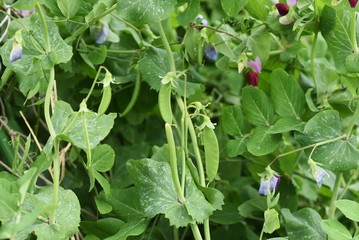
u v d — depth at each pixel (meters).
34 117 1.24
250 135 1.14
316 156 1.06
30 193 0.96
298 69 1.26
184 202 0.98
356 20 1.07
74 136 0.97
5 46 1.01
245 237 1.22
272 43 1.22
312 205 1.33
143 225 1.02
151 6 1.02
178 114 1.26
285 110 1.10
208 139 0.99
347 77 1.09
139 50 1.20
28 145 0.99
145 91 1.25
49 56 0.98
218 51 1.19
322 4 1.07
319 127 1.06
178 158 1.00
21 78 1.06
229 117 1.13
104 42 1.23
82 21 1.13
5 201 0.85
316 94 1.19
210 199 1.00
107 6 1.08
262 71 1.25
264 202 1.19
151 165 1.00
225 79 1.43
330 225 0.97
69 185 1.18
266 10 1.13
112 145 1.28
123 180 1.18
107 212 1.02
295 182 1.28
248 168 1.27
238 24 1.21
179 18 1.11
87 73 1.19
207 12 1.45
